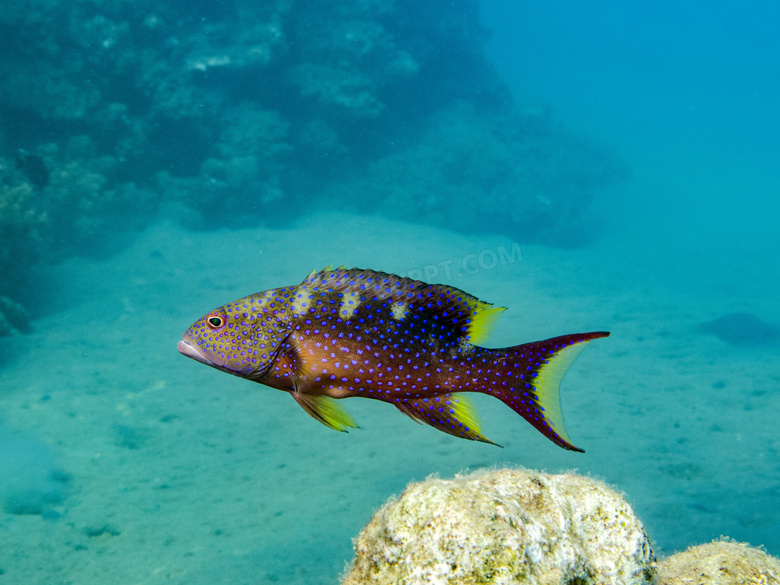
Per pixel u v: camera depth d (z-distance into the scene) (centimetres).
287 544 631
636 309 1722
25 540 612
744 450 871
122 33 1966
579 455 849
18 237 1443
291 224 2345
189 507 709
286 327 170
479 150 2744
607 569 178
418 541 156
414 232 2419
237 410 1010
